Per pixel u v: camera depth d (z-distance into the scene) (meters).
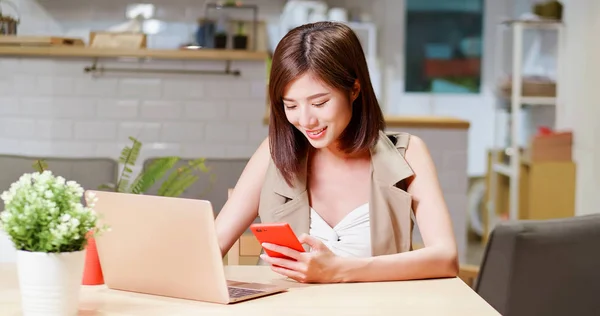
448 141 4.32
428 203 2.06
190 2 6.77
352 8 8.48
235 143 4.48
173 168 2.93
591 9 6.09
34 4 6.74
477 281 2.41
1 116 4.45
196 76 4.45
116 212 1.66
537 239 2.28
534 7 6.75
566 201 6.16
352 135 2.06
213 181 2.77
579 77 6.28
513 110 6.49
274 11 7.92
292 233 1.72
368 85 1.99
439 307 1.58
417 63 8.55
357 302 1.62
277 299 1.65
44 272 1.44
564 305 2.35
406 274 1.83
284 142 2.07
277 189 2.12
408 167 2.08
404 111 8.59
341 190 2.13
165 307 1.59
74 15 6.80
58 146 4.45
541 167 6.15
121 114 4.45
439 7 8.51
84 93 4.43
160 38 6.78
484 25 8.46
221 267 1.59
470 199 7.41
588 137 6.16
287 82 1.87
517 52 6.48
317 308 1.57
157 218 1.62
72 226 1.43
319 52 1.85
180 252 1.62
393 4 8.49
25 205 1.45
